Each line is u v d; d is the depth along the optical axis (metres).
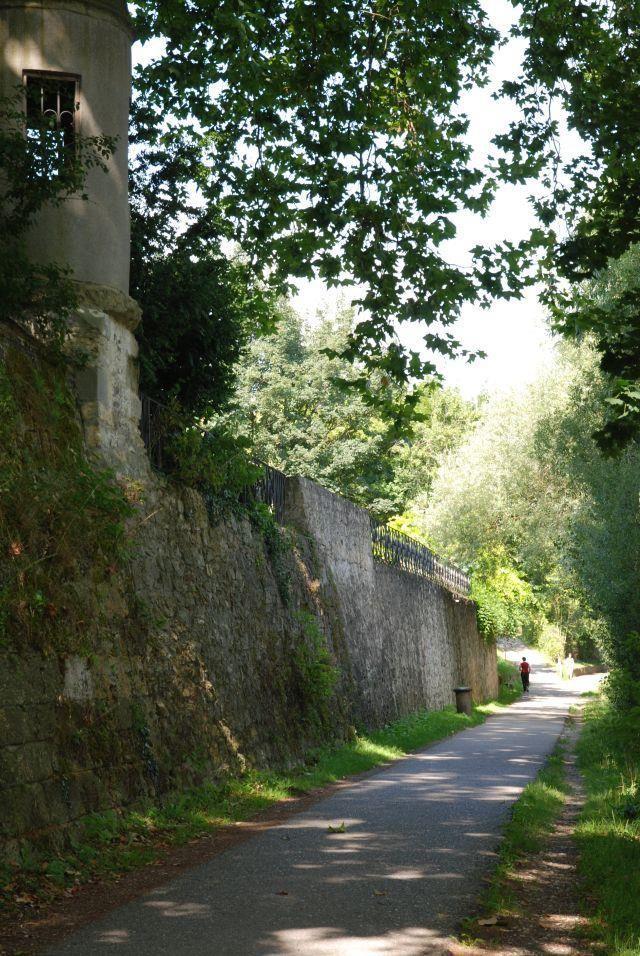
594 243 11.99
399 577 28.72
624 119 11.59
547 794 12.12
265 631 15.98
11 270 10.65
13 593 8.59
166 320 16.09
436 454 61.91
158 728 11.17
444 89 15.50
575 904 6.68
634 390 11.55
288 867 7.62
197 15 14.67
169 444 13.84
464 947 5.47
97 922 6.00
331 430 48.16
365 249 14.84
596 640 25.50
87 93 12.27
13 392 9.58
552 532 35.16
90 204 12.07
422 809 10.91
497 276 14.84
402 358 15.06
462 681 37.66
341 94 14.63
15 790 7.97
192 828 9.82
